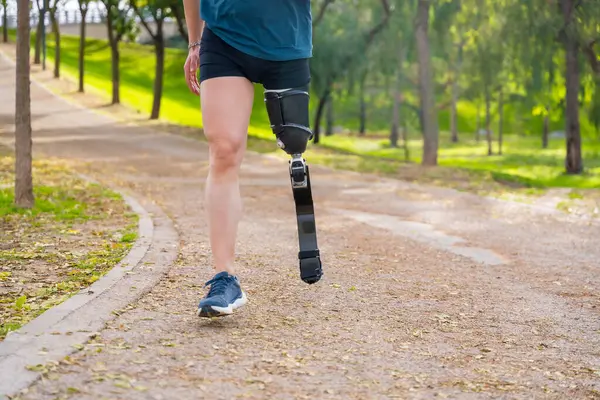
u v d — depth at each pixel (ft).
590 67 97.40
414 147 177.68
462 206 43.37
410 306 16.07
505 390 10.43
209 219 12.89
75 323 12.77
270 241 26.02
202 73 12.35
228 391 9.70
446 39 96.02
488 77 101.04
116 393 9.42
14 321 13.37
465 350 12.59
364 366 11.24
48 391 9.41
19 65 32.86
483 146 212.43
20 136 33.68
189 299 15.29
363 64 105.81
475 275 20.98
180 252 21.72
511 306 16.66
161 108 189.57
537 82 98.32
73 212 32.42
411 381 10.62
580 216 38.93
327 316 14.55
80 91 168.45
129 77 241.76
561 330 14.52
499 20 93.97
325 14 111.75
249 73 12.23
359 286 18.10
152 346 11.64
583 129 225.56
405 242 28.02
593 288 19.44
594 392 10.55
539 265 23.38
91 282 17.25
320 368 10.97
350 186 55.21
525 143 225.97
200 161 76.95
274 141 101.09
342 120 143.95
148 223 28.66
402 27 99.71
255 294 16.30
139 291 15.66
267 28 12.01
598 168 115.24
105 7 153.28
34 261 20.45
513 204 44.83
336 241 27.35
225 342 12.05
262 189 51.80
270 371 10.66
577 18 92.12
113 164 70.28
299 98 12.37
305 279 12.30
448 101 110.22
